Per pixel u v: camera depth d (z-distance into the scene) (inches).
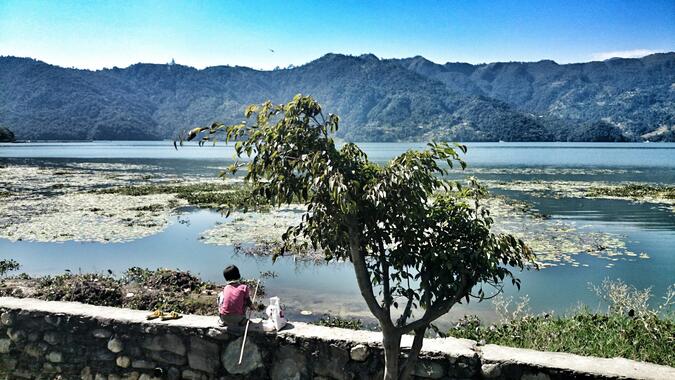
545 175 1819.6
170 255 574.2
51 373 231.6
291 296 429.7
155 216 834.2
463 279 171.0
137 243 637.3
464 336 295.6
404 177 156.8
